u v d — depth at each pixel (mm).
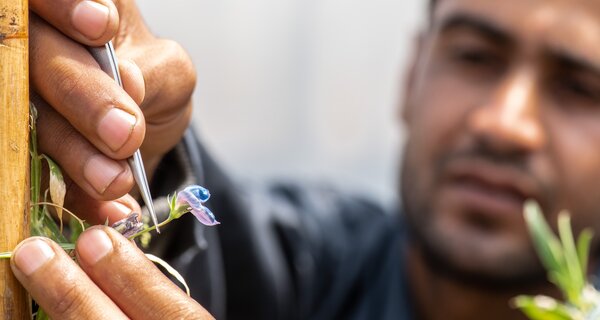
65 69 381
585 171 817
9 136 371
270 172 1450
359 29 1461
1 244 371
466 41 844
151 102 433
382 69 1477
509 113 799
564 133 809
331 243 942
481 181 820
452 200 838
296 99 1452
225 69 1394
